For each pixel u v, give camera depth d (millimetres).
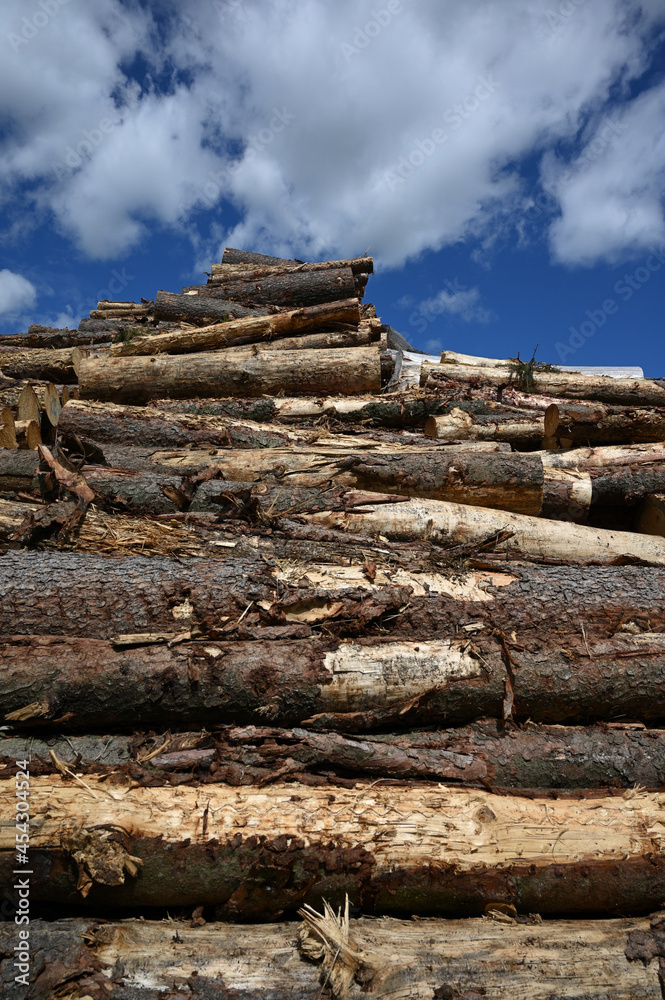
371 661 2906
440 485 4723
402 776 2719
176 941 2311
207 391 6516
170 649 2844
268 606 3074
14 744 2670
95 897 2387
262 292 9266
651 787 2807
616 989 2250
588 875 2504
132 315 10570
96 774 2541
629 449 5871
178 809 2439
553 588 3410
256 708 2818
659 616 3363
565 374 7027
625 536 4613
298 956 2268
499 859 2492
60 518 3559
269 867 2359
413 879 2455
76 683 2688
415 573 3430
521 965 2279
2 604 2971
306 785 2611
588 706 3061
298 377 6516
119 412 5336
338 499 4348
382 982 2170
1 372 7637
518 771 2793
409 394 6430
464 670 2973
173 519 3877
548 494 5184
